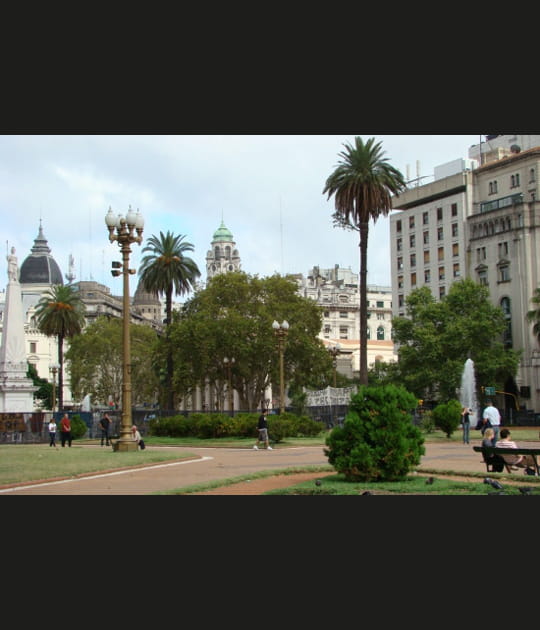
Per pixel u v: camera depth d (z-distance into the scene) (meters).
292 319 77.38
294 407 61.56
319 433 48.75
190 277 71.06
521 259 88.38
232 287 78.25
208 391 126.81
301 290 176.50
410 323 81.38
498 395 88.50
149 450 35.88
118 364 106.31
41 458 28.78
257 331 74.62
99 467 24.23
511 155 97.75
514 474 19.77
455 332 77.00
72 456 29.92
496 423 29.42
